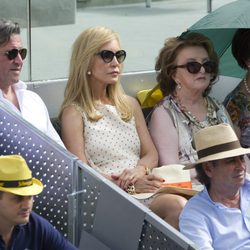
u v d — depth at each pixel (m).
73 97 15.53
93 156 15.36
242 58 17.50
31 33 17.36
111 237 12.16
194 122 16.05
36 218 11.59
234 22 16.61
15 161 11.10
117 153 15.46
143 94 17.48
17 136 13.16
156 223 11.32
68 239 12.88
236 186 12.13
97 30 15.58
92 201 12.48
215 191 12.27
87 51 15.41
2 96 14.81
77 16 18.47
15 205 11.05
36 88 16.45
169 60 16.17
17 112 14.24
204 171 12.25
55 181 12.88
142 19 19.89
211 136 12.15
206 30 17.48
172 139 15.90
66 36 17.84
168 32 19.72
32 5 17.25
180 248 11.02
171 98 16.25
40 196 13.08
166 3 20.77
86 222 12.65
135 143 15.74
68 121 15.32
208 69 16.05
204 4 20.52
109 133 15.48
